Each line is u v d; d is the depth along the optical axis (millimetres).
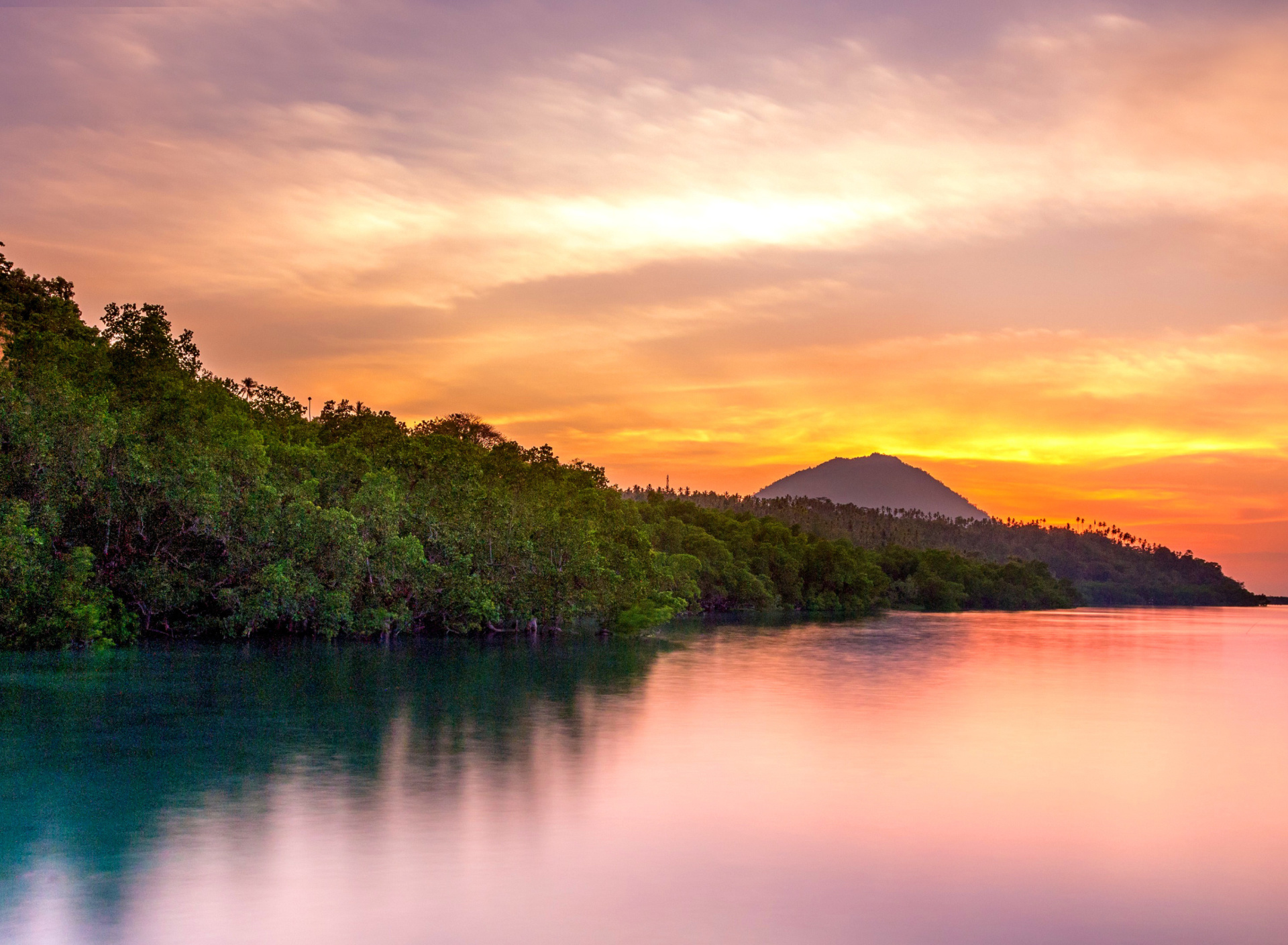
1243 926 18703
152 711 39719
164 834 22734
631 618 90750
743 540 168625
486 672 57156
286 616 72438
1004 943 17656
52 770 28969
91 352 68000
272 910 18266
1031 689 56125
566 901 19141
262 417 92438
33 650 58250
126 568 64438
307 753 32062
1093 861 22500
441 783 28297
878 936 17828
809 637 97875
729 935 17656
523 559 87375
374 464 86375
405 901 18938
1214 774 32250
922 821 25547
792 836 23844
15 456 57375
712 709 44000
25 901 18500
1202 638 113062
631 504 147625
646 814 25453
